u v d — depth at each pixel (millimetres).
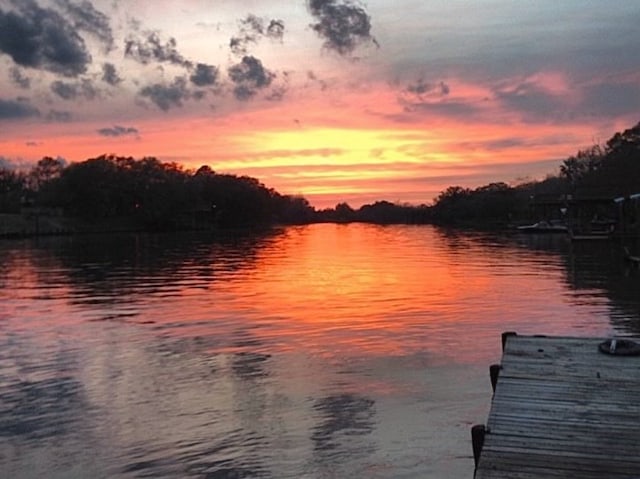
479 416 9758
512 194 124062
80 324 18906
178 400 10938
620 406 7328
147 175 126312
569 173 114812
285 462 8258
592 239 54031
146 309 21672
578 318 17812
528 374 8500
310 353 14195
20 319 20078
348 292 25297
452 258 43344
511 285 26156
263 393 11227
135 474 8031
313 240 84375
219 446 8844
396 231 117000
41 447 8938
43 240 87000
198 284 29688
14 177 137000
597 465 5953
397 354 13867
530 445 6410
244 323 18312
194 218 133500
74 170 117438
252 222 152375
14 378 12570
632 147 84250
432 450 8516
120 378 12469
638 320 17219
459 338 15414
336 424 9578
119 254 55656
